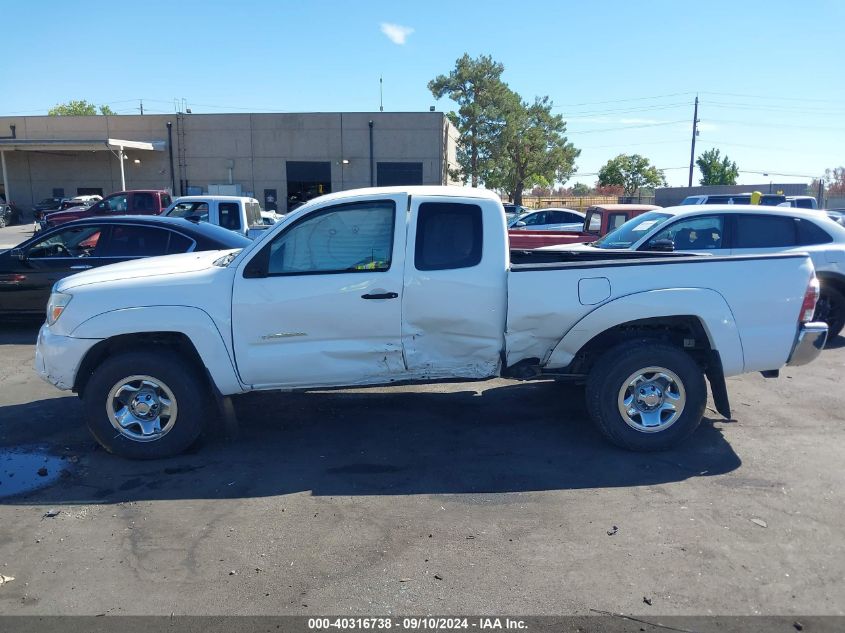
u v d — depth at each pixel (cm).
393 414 602
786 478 462
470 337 505
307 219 491
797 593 331
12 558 366
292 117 3959
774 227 852
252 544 380
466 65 4312
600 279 493
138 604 325
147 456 500
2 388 679
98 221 913
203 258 571
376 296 488
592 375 507
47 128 4116
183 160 4062
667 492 442
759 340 501
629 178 6281
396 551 371
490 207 497
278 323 489
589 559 362
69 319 489
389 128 3934
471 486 455
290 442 538
